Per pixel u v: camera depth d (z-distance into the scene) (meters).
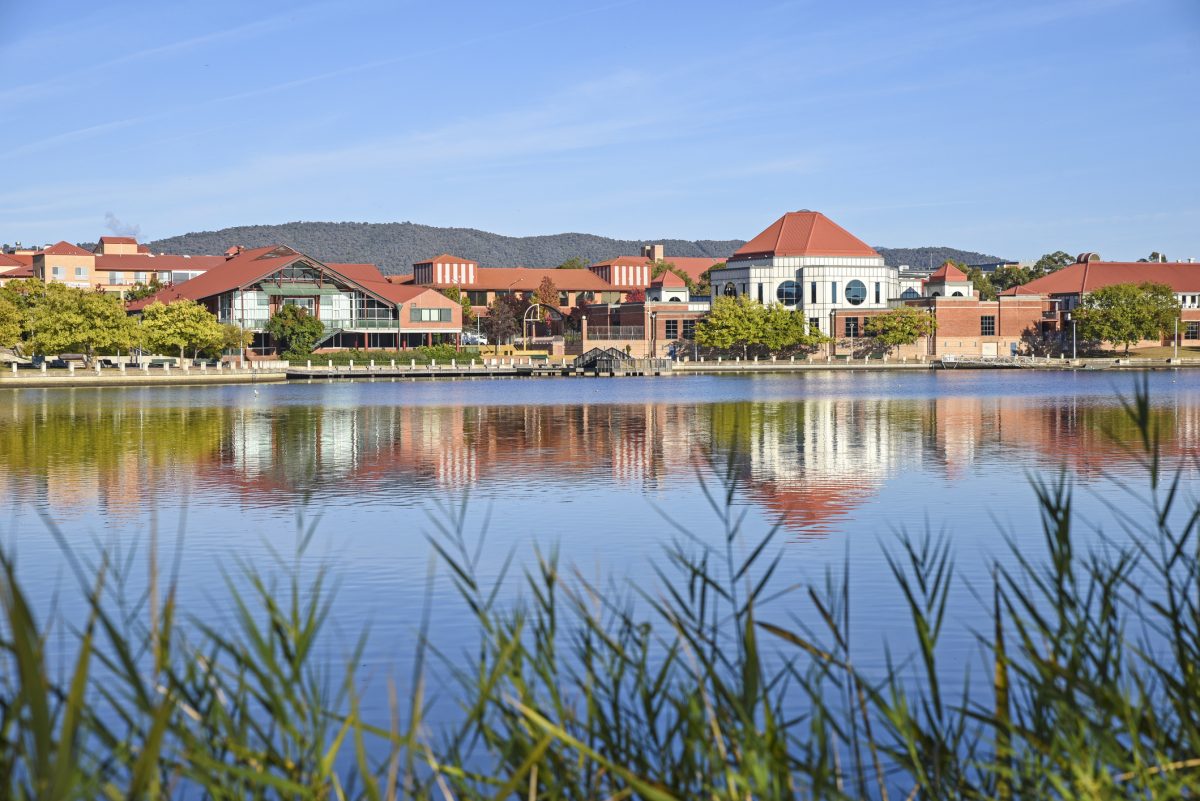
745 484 31.70
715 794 6.68
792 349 159.25
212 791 5.87
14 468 36.47
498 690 8.30
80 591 18.05
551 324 188.38
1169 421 53.81
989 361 149.50
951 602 16.73
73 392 91.81
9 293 123.69
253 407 71.31
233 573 19.66
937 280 168.88
